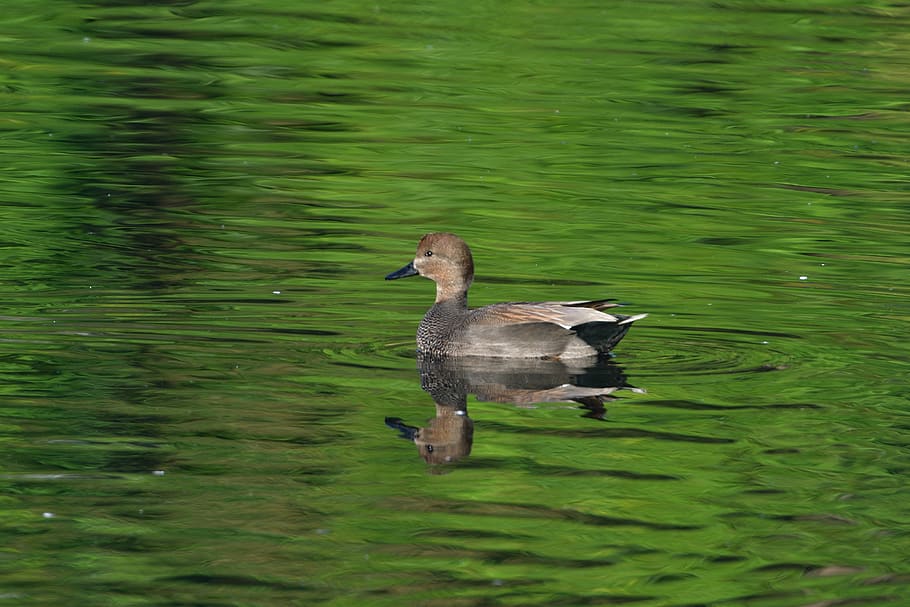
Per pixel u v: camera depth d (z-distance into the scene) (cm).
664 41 3472
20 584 909
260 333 1548
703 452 1175
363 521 1019
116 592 902
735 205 2295
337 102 2920
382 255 1952
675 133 2764
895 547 986
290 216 2170
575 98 2997
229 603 888
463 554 965
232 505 1040
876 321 1642
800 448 1187
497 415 1280
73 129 2661
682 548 981
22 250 1906
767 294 1773
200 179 2381
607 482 1103
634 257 1980
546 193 2353
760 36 3534
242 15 3666
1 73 3020
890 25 3659
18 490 1059
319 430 1220
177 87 2995
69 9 3647
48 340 1481
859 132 2788
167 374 1374
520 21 3666
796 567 952
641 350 1520
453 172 2472
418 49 3369
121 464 1118
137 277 1783
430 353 1509
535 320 1496
